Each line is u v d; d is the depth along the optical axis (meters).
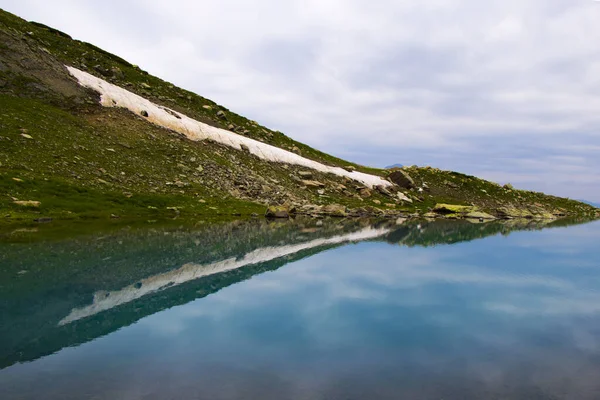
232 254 20.67
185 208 43.28
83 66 79.00
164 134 65.81
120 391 6.36
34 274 14.30
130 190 43.16
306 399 6.21
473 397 6.40
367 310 11.55
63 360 7.60
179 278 14.88
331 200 73.94
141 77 97.44
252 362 7.65
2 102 47.66
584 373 7.45
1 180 32.44
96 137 52.06
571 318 11.14
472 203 110.06
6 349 8.14
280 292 13.41
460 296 13.50
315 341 8.92
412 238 32.09
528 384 6.93
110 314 10.54
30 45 63.47
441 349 8.59
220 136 80.62
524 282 15.96
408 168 136.38
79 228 26.50
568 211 121.88
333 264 19.02
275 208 48.50
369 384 6.81
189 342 8.66
